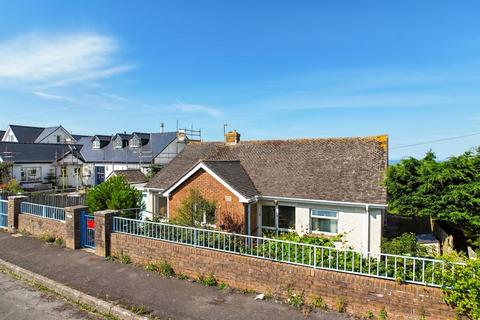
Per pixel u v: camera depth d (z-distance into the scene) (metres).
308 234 12.95
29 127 52.56
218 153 20.12
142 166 33.31
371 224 12.68
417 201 11.56
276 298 7.91
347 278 7.18
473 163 10.95
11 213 15.11
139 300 7.99
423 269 6.59
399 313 6.69
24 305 8.07
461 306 6.09
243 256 8.48
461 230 12.26
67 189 35.53
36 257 11.36
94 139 41.09
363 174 14.09
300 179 15.09
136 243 10.41
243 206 14.16
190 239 9.64
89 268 10.16
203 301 7.88
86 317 7.50
